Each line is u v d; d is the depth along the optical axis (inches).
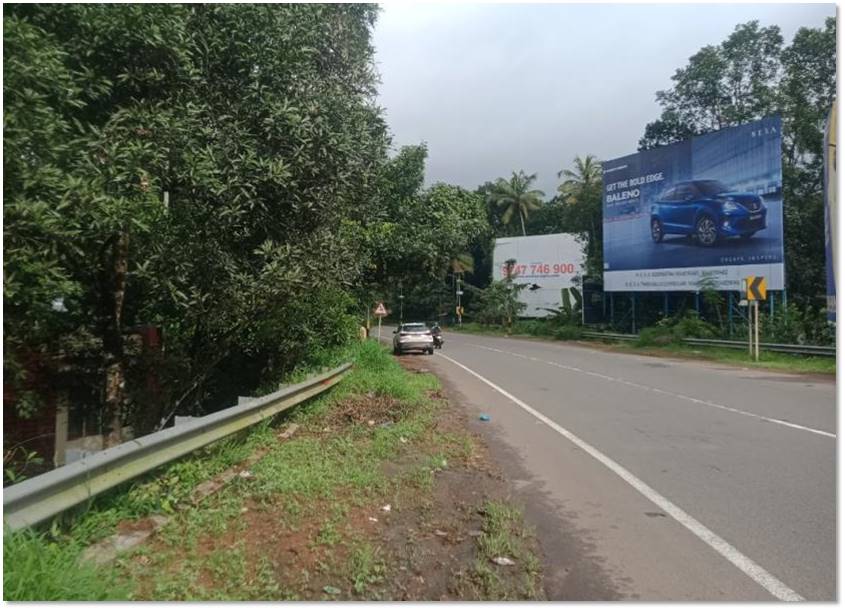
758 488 272.4
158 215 278.1
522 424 430.9
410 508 234.4
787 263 1274.6
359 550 187.6
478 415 470.0
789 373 791.1
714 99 1464.1
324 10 359.9
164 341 378.3
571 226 1830.7
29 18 226.4
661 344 1251.2
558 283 2266.2
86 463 177.6
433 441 355.9
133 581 156.4
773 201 1093.8
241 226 311.6
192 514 204.1
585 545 206.7
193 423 241.9
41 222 197.5
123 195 244.7
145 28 245.8
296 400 386.3
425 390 588.7
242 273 314.2
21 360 295.4
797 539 212.1
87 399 363.3
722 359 992.9
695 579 180.5
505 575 180.7
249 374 509.7
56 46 215.2
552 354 1177.4
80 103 217.9
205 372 376.2
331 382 495.5
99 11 235.6
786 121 1302.9
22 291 210.4
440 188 967.0
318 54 361.7
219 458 264.1
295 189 310.8
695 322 1231.5
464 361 1026.1
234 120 295.9
